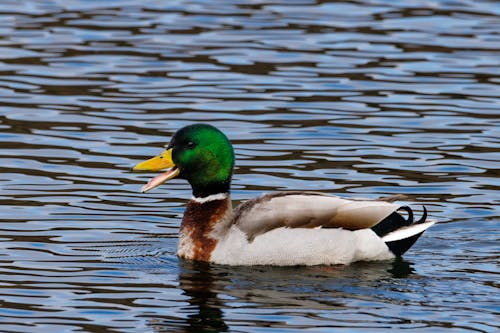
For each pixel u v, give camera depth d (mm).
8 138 19047
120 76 22500
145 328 11977
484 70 22859
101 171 17672
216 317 12281
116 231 15391
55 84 21969
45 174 17469
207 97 21328
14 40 24578
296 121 20078
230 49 24188
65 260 14195
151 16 26578
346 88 21812
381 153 18547
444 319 12242
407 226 14234
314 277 13641
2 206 16109
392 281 13484
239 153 18516
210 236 14367
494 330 11938
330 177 17453
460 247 14820
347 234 14078
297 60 23453
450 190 16953
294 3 27688
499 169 17812
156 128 19641
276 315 12328
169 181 17625
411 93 21547
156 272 13836
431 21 26047
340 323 12117
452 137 19297
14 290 13086
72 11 26953
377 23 25922
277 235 14055
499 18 26328
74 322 12172
